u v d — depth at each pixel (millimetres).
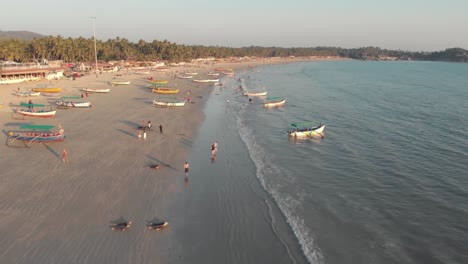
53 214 22891
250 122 55969
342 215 25469
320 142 45781
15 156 33156
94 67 132750
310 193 29172
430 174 34531
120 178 29375
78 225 21797
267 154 39469
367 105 77750
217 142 42438
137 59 178125
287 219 24453
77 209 23734
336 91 103750
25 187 26594
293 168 35250
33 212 23000
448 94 99750
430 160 38875
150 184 28656
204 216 24219
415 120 61406
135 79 109000
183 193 27547
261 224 23594
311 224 23953
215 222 23516
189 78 122062
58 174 29359
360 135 50062
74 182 27969
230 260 19578
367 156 40094
